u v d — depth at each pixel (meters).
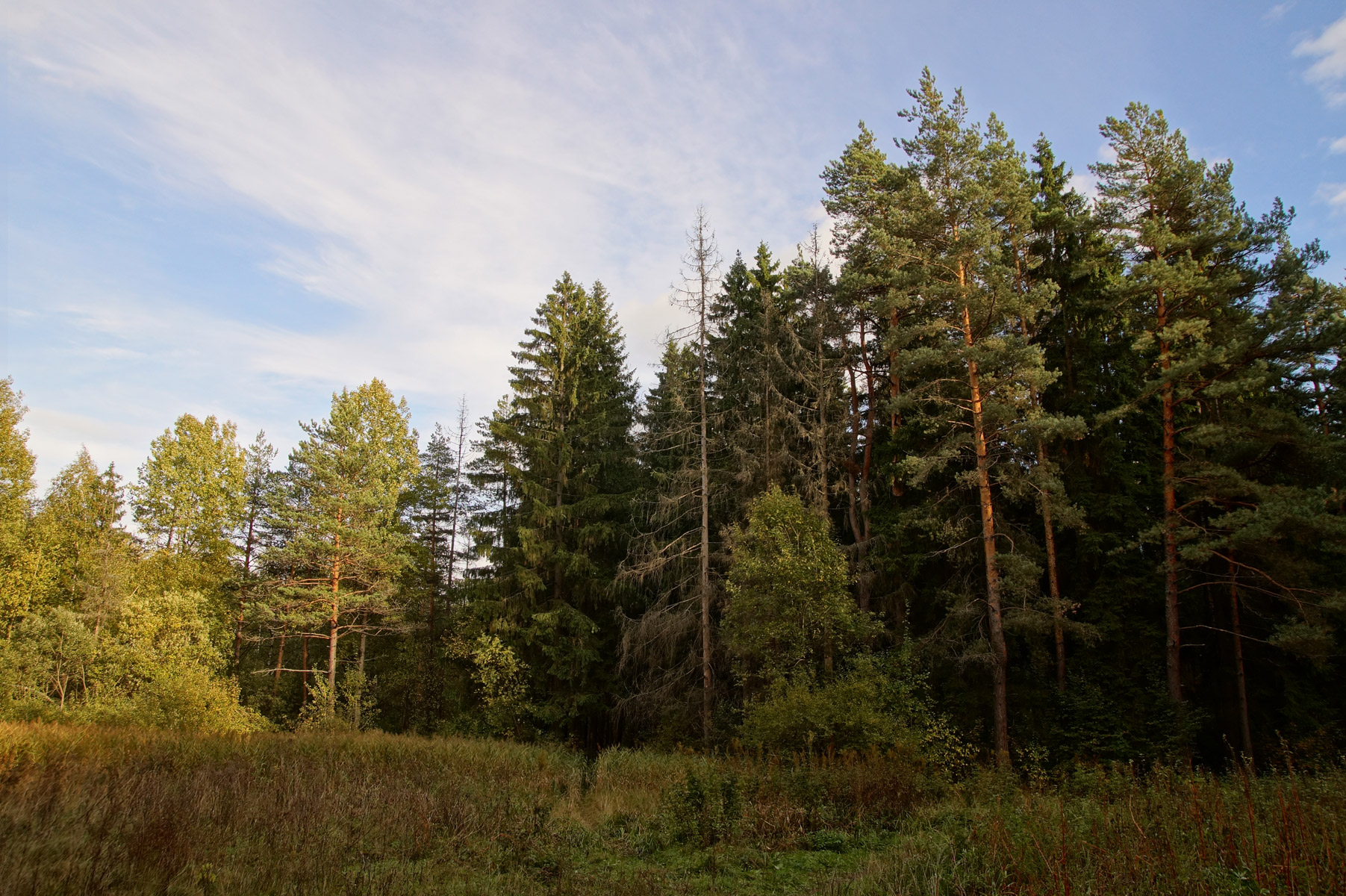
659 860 10.46
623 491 30.66
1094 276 23.12
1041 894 6.92
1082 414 22.36
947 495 21.75
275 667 37.91
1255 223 20.86
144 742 17.19
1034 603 20.56
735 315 29.84
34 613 30.28
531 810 11.89
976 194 19.89
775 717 17.44
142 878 7.15
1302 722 19.12
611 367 33.06
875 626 20.61
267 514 31.48
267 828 9.72
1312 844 7.20
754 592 20.59
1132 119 21.39
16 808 8.88
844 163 28.72
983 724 20.16
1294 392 21.88
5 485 31.89
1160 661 20.61
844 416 26.64
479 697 28.89
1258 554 18.89
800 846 11.12
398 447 35.81
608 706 28.36
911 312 24.58
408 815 10.91
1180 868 7.04
